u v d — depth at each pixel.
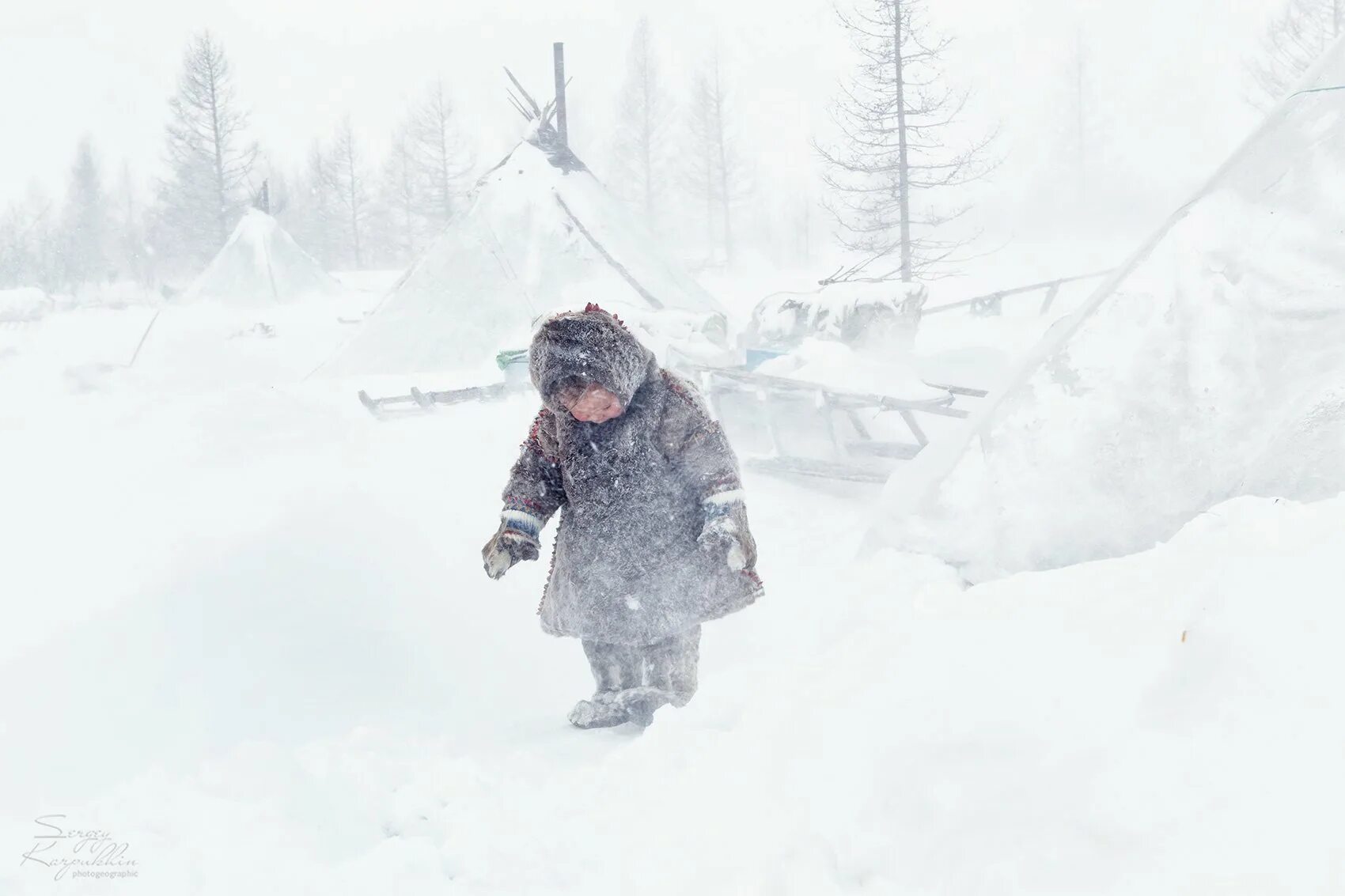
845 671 2.48
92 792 3.39
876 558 5.73
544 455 3.97
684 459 3.91
